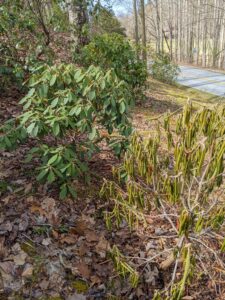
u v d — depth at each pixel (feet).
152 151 5.77
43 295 6.04
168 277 6.86
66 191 7.70
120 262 5.99
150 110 18.95
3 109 12.21
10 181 8.48
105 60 18.12
